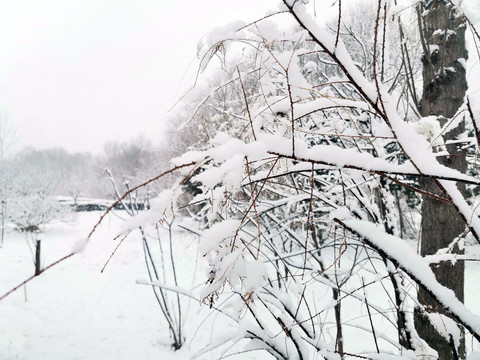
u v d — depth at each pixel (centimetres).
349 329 426
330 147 80
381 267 443
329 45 79
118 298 691
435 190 282
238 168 69
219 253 84
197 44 88
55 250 1075
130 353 488
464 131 260
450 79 259
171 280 794
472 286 596
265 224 191
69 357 480
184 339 501
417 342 132
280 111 92
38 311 618
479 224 82
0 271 827
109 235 1287
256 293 115
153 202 76
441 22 250
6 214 1214
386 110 79
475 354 97
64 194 3059
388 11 124
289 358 126
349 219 90
